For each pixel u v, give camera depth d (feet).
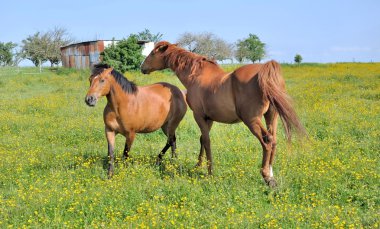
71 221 18.74
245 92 22.25
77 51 156.15
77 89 83.15
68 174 25.38
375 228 17.15
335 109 48.32
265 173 22.93
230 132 38.19
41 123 45.01
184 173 25.54
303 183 22.89
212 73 25.14
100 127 41.50
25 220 18.99
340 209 19.39
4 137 38.65
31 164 27.81
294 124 21.42
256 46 245.04
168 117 29.09
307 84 79.41
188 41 200.44
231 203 20.76
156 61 28.66
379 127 37.86
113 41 123.24
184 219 18.78
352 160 26.53
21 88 92.43
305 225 17.67
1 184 24.81
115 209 19.97
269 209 19.80
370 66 134.31
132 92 26.35
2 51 213.46
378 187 22.59
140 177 24.48
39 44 190.08
